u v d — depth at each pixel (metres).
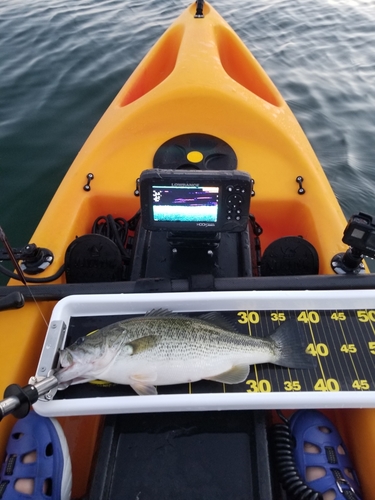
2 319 0.67
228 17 2.53
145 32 2.22
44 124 1.56
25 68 1.88
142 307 0.63
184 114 0.99
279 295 0.63
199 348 0.57
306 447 0.61
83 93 1.74
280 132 0.97
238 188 0.62
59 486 0.55
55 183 1.33
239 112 0.98
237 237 0.78
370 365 0.58
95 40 2.12
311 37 2.34
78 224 0.88
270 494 0.49
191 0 2.62
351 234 0.62
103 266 0.75
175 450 0.52
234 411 0.55
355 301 0.64
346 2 2.77
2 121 1.57
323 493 0.56
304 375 0.57
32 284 0.73
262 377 0.57
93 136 1.06
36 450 0.56
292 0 2.78
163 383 0.55
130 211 0.94
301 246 0.76
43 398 0.52
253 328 0.62
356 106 1.78
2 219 1.21
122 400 0.52
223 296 0.63
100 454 0.51
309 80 1.95
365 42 2.29
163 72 1.33
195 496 0.49
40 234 0.83
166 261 0.75
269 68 2.03
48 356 0.56
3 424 0.60
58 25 2.23
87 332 0.62
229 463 0.51
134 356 0.55
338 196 1.35
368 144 1.57
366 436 0.58
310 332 0.62
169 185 0.62
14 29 2.19
